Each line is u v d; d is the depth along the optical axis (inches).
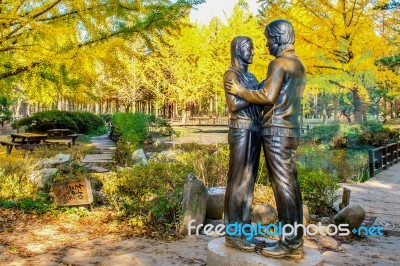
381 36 478.6
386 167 555.8
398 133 732.7
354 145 607.5
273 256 125.0
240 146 134.6
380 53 481.1
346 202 275.0
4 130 1203.9
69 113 1039.6
